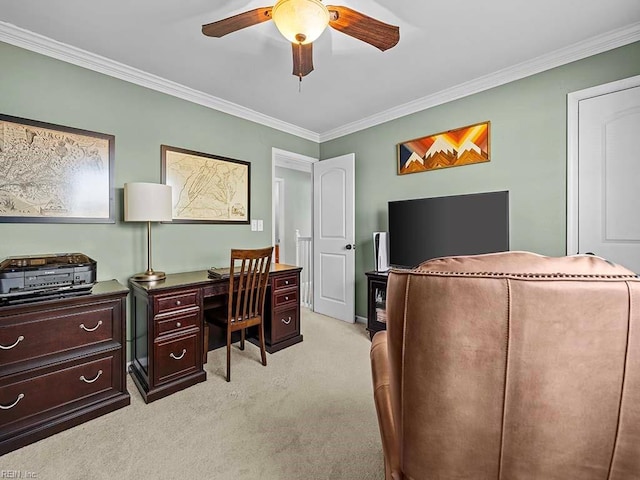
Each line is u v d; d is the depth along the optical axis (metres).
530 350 0.62
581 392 0.61
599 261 0.67
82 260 1.87
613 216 2.07
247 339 3.03
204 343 2.47
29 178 1.97
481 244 2.46
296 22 1.41
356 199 3.68
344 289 3.69
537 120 2.35
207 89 2.75
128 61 2.28
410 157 3.15
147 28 1.91
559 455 0.63
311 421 1.73
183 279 2.32
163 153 2.60
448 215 2.65
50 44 2.01
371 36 1.58
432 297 0.67
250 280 2.40
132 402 1.92
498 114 2.55
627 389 0.60
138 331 2.20
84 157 2.18
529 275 0.64
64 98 2.10
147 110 2.51
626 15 1.81
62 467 1.39
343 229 3.69
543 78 2.32
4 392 1.51
